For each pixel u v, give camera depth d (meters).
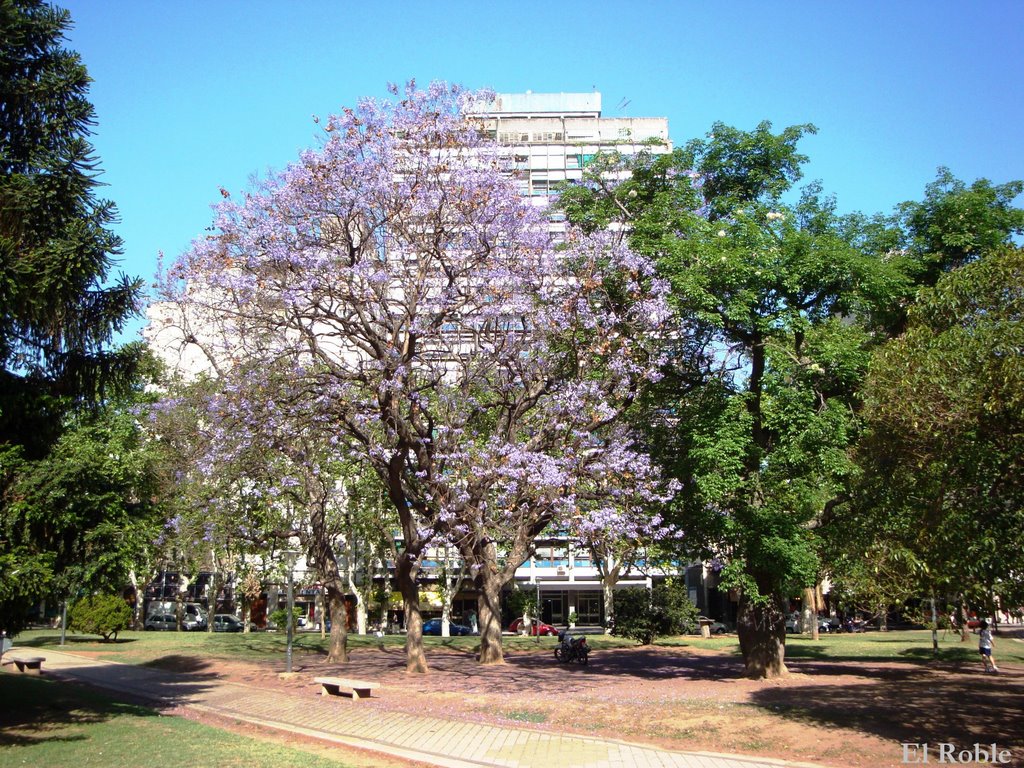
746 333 19.16
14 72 12.93
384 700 16.31
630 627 33.69
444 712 14.71
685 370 20.31
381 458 20.06
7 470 11.52
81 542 12.22
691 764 10.38
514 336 20.55
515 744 11.86
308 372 18.69
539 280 19.73
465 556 22.22
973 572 9.39
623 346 19.25
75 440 24.02
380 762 10.71
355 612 54.16
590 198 21.23
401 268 19.53
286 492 23.92
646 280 19.31
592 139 59.78
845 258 17.58
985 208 19.38
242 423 18.31
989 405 9.08
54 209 12.28
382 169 18.25
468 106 19.47
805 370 17.47
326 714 14.67
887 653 27.97
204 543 25.97
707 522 18.05
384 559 43.53
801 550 17.25
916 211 20.39
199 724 13.05
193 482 24.27
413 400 19.34
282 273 18.39
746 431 18.31
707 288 17.98
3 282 11.05
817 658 26.27
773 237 18.55
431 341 19.73
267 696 17.14
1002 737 11.09
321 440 20.30
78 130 13.04
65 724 12.45
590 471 19.08
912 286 19.20
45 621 43.94
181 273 18.44
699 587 60.38
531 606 44.34
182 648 27.89
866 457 12.38
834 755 10.55
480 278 19.09
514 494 18.80
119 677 20.66
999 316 10.12
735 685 17.89
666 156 20.56
